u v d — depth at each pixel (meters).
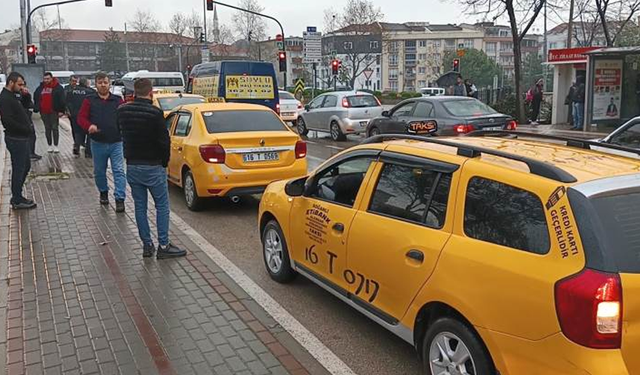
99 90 8.67
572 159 3.52
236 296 5.38
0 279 5.83
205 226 8.01
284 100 25.36
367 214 4.27
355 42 68.31
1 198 9.66
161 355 4.25
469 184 3.52
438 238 3.58
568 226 2.91
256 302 5.23
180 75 35.22
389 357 4.22
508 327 3.05
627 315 2.74
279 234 5.59
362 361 4.17
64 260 6.43
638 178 3.12
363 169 4.50
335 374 3.99
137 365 4.11
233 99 18.55
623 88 21.23
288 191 5.22
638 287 2.77
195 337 4.54
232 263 6.34
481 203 3.41
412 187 3.96
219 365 4.10
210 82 19.14
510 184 3.28
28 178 11.52
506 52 114.06
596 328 2.72
